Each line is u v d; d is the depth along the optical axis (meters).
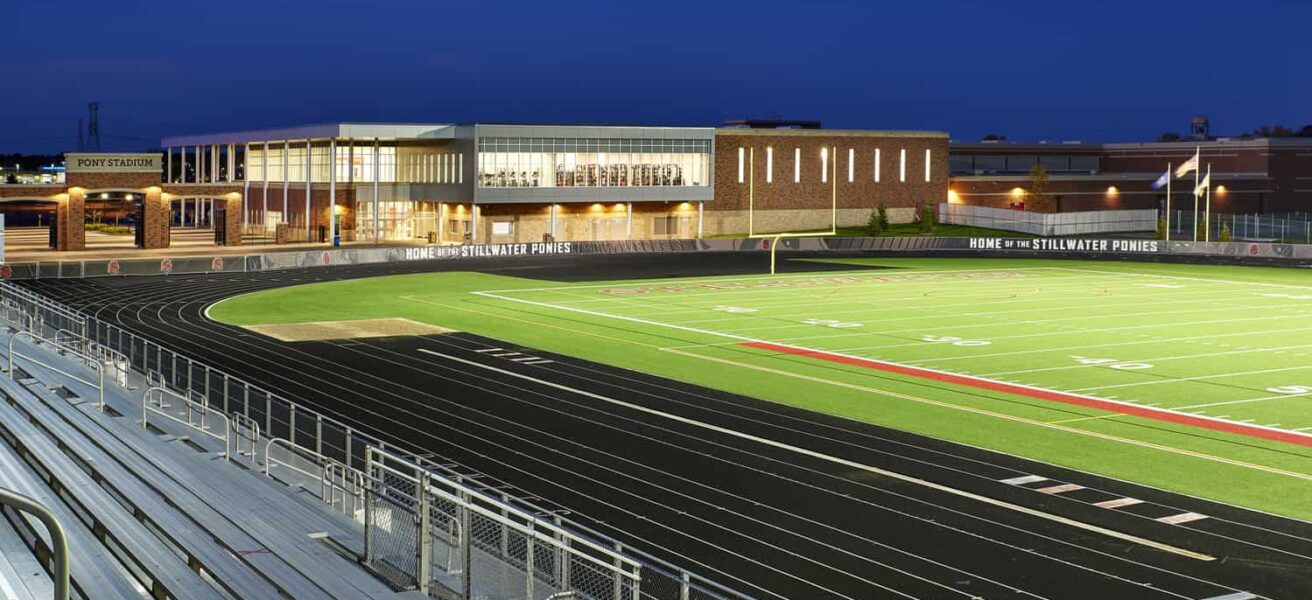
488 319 59.25
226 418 26.59
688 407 36.97
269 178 129.00
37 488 21.61
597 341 51.53
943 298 69.44
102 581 16.64
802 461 30.11
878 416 35.78
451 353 47.75
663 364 45.38
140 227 103.94
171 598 16.30
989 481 28.28
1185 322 58.53
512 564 18.28
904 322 58.34
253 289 73.44
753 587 20.77
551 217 113.19
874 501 26.45
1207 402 38.16
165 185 102.31
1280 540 23.81
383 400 37.56
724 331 55.00
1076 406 37.47
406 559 18.12
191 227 141.38
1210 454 31.20
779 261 99.00
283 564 17.69
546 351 48.50
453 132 109.81
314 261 91.31
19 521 19.36
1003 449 31.62
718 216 123.25
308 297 69.06
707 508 25.78
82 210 98.62
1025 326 56.81
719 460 30.11
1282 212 150.88
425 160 114.94
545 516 24.92
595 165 113.81
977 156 154.75
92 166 98.50
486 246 100.44
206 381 29.02
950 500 26.59
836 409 36.84
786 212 127.12
